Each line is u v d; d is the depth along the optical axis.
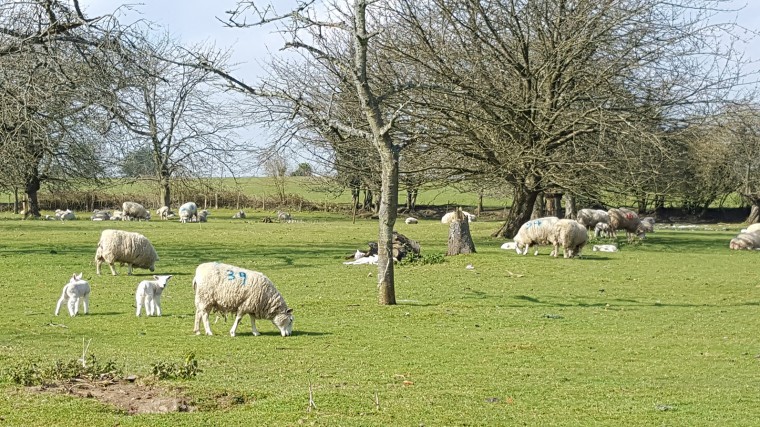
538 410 9.56
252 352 13.10
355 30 18.30
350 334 15.20
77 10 22.48
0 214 73.81
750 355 13.63
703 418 9.32
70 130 28.28
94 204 80.56
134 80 23.91
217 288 14.56
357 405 9.41
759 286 23.53
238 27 17.44
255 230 50.28
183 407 9.09
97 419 8.45
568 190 37.78
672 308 19.34
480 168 37.56
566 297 21.14
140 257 25.20
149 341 14.01
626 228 42.47
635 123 33.91
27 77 23.25
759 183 67.50
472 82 33.53
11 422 8.29
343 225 58.22
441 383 11.01
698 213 73.81
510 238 41.22
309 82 35.00
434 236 45.44
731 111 38.31
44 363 11.43
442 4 34.22
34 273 25.23
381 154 19.19
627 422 9.09
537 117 35.47
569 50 35.31
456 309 18.75
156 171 49.47
